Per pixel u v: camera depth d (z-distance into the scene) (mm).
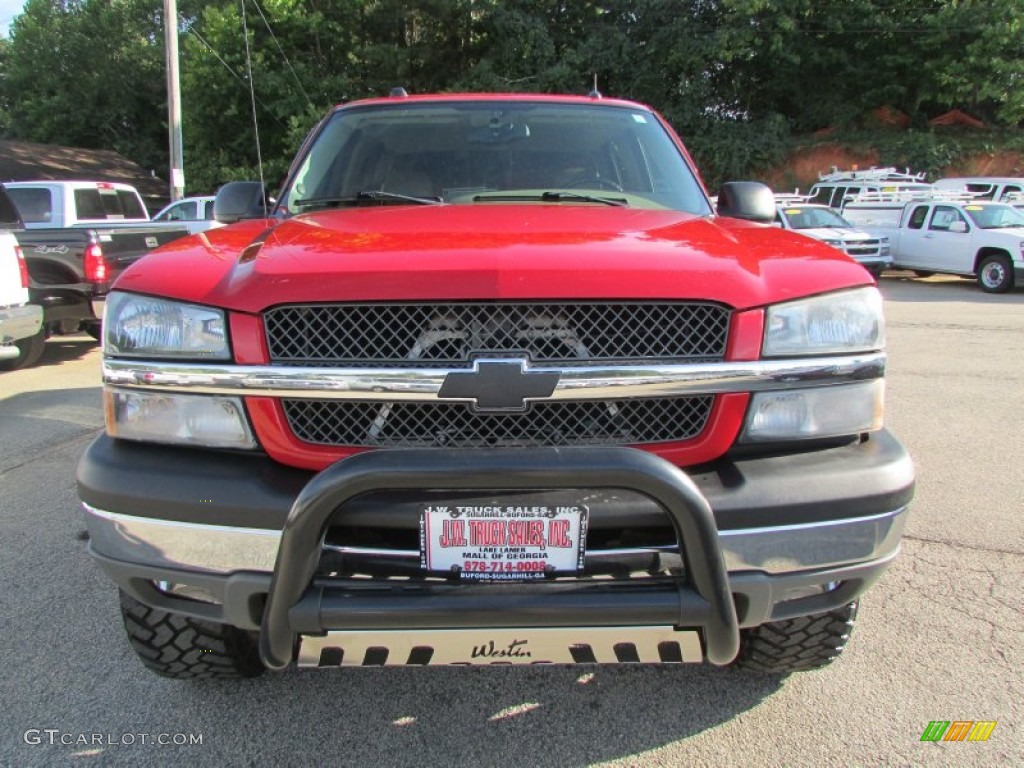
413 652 1843
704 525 1696
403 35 25688
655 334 1890
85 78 34438
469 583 1776
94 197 10906
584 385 1823
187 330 1933
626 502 1777
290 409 1903
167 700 2498
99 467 1946
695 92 25766
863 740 2297
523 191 3068
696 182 3180
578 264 1886
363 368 1832
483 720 2414
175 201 16609
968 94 25547
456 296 1812
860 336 2006
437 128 3305
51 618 2977
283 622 1748
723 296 1889
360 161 3203
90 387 6867
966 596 3111
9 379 7227
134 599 2137
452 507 1761
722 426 1919
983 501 4094
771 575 1885
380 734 2348
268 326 1884
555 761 2230
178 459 1937
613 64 25000
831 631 2332
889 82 26672
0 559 3471
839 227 17078
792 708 2449
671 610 1729
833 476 1912
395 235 2150
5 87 37000
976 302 13492
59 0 34906
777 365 1916
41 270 7570
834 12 25875
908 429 5426
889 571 3324
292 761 2232
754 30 24891
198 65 23094
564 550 1785
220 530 1842
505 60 24922
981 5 24234
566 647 1831
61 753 2248
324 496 1664
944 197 18031
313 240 2148
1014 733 2312
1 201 7348
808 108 28188
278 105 22969
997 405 6090
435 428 1881
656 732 2350
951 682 2559
